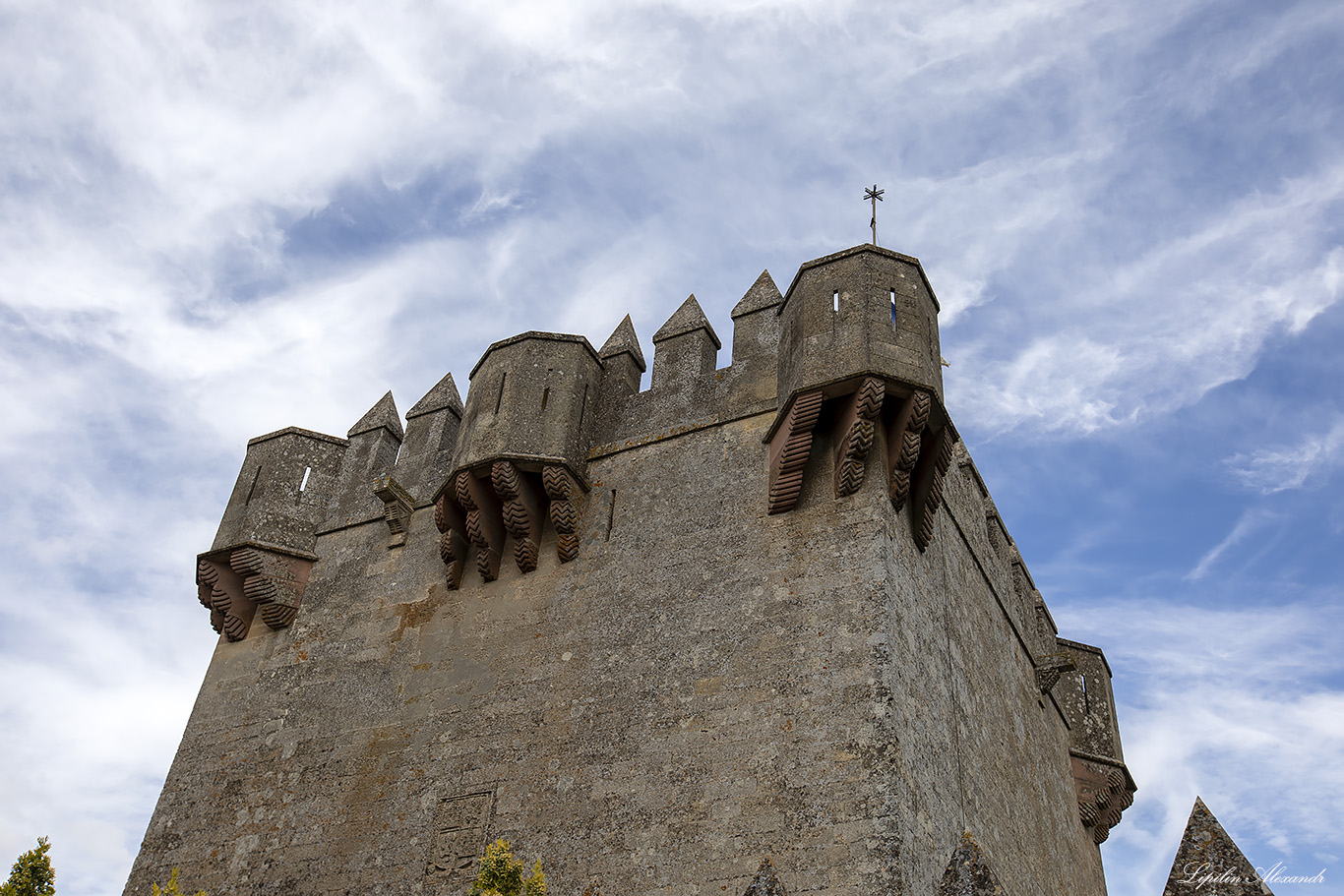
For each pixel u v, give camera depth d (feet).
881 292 62.85
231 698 70.44
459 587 67.92
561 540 65.62
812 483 61.00
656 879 51.67
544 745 58.80
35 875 49.78
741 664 56.54
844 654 54.34
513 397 69.26
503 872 48.16
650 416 70.08
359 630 69.56
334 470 79.71
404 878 57.41
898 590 56.95
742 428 66.13
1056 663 80.12
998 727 67.67
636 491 66.74
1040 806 72.13
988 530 79.30
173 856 64.49
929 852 50.70
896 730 51.57
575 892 52.95
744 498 62.85
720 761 53.72
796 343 63.46
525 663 62.49
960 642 64.85
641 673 58.85
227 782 66.39
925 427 59.88
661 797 54.03
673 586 61.26
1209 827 41.16
